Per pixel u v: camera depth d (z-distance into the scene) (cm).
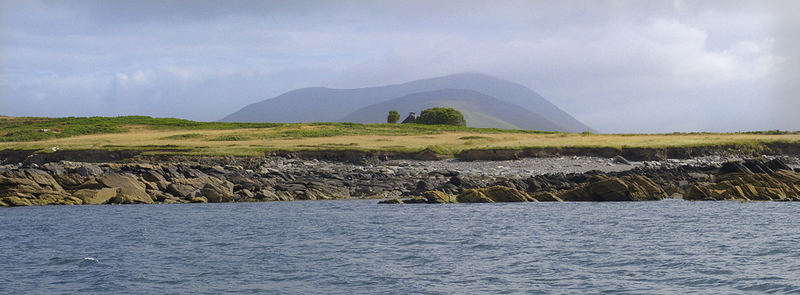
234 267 2838
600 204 5719
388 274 2650
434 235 3788
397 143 10394
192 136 12225
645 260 2884
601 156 8962
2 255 3197
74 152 9544
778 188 6144
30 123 16112
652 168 7619
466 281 2498
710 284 2386
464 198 6094
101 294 2344
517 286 2402
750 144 9494
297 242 3578
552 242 3472
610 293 2280
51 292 2378
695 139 10050
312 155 9112
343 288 2409
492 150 9050
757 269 2636
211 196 6431
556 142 9912
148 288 2434
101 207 5800
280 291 2375
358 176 7712
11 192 6047
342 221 4562
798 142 9638
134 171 7375
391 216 4862
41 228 4281
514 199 6069
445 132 13812
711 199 6006
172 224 4469
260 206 5847
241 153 9000
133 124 15475
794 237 3506
